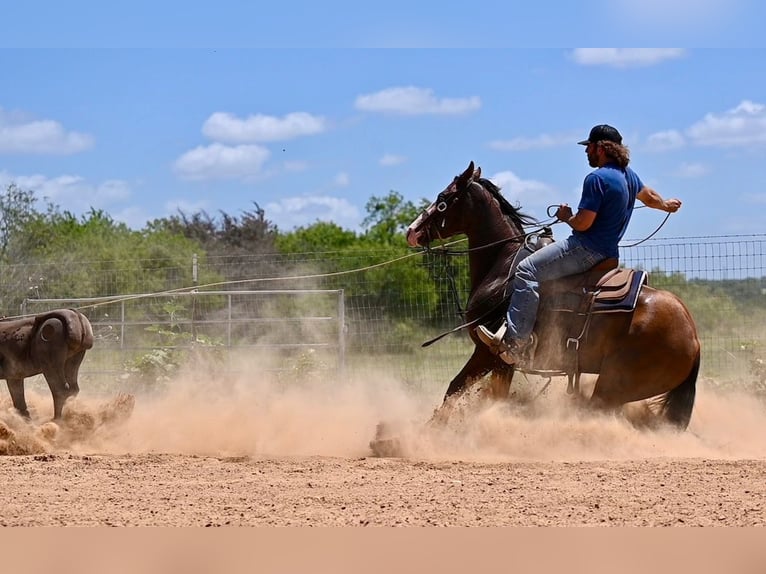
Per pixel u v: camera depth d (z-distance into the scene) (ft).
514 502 28.32
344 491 29.94
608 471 33.17
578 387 39.14
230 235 161.48
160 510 27.37
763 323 59.47
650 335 37.83
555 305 38.32
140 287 74.64
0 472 33.45
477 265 41.06
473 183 40.98
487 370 39.70
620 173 38.32
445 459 36.29
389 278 75.72
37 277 77.00
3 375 42.37
